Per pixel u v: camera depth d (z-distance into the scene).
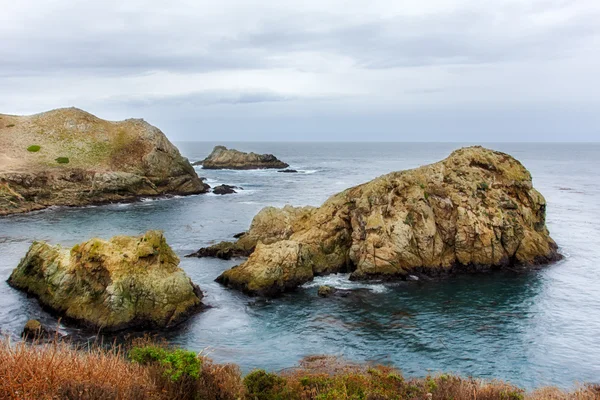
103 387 11.22
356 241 41.25
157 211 74.06
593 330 29.91
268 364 24.77
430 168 47.47
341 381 17.77
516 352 26.75
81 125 106.75
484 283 38.91
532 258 43.66
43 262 34.47
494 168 48.00
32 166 87.62
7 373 10.46
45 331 27.77
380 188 43.31
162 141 102.38
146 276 30.73
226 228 60.31
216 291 36.22
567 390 22.27
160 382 13.27
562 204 77.62
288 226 46.94
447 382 18.09
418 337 28.52
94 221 65.44
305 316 31.75
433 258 41.44
